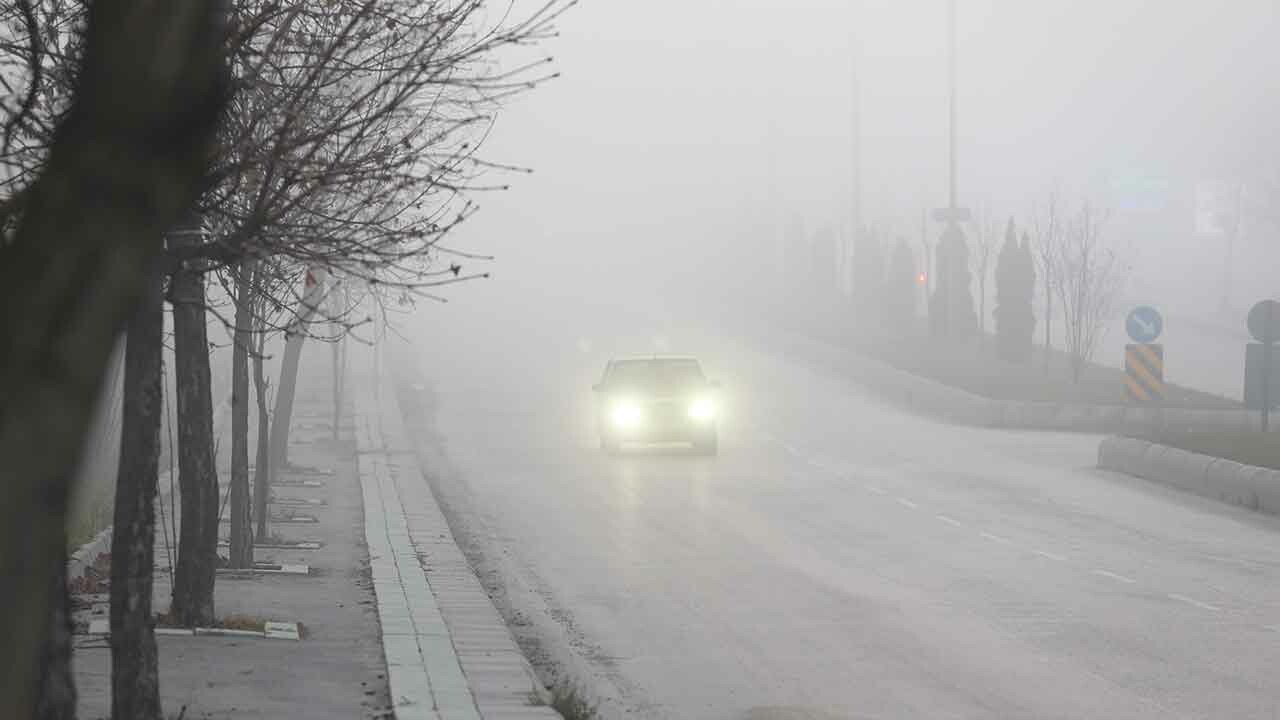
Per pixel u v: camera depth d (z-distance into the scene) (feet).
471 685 55.83
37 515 15.70
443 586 81.15
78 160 15.79
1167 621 75.46
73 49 33.68
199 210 37.40
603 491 132.87
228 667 59.26
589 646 70.59
